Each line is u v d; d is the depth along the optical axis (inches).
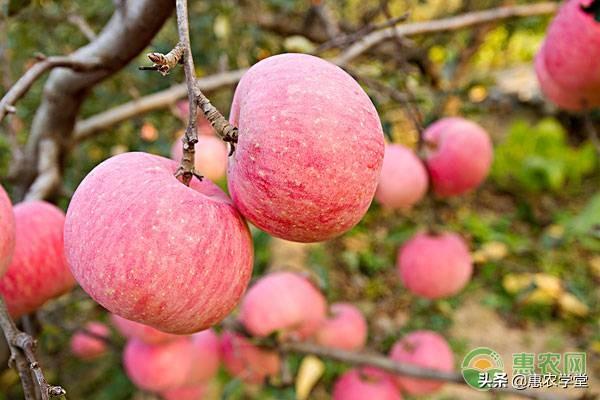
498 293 44.0
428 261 27.5
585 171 76.7
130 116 24.7
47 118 21.5
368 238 51.1
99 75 19.5
